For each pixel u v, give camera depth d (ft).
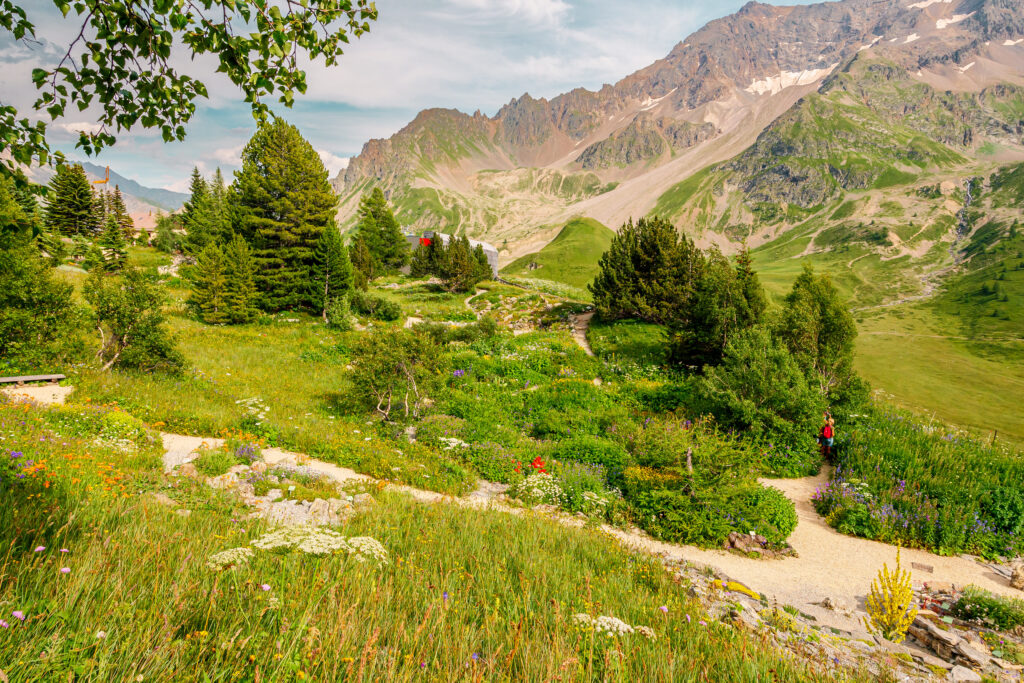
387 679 9.92
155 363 73.15
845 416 68.23
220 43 13.33
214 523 23.66
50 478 24.41
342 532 25.30
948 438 63.31
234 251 131.44
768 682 14.71
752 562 37.24
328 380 87.81
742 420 62.23
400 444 57.36
